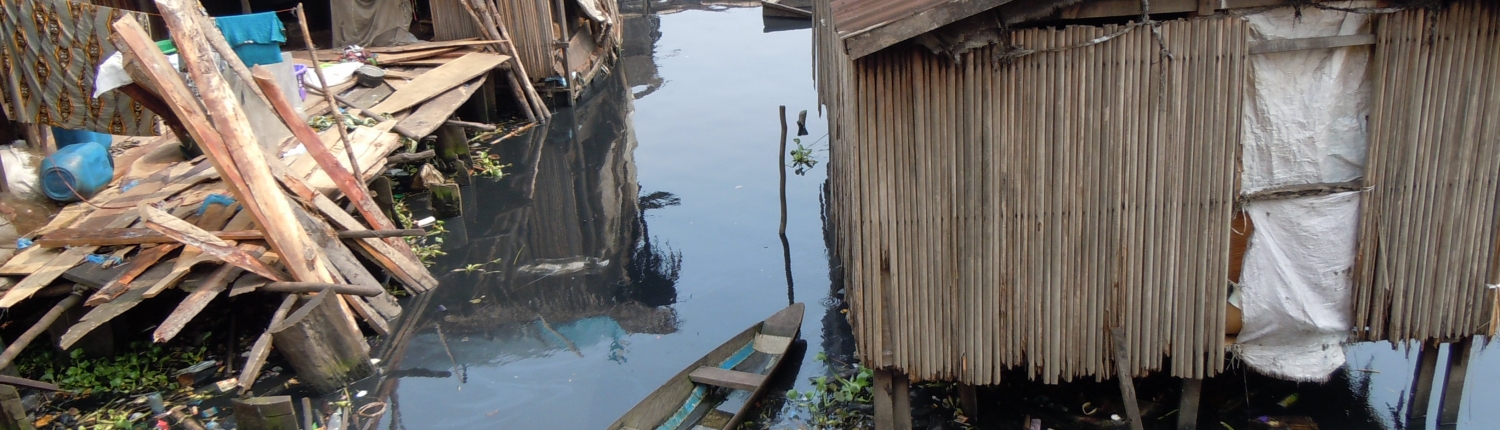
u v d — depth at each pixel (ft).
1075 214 19.74
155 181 34.50
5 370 26.17
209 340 30.37
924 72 18.39
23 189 32.37
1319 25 18.03
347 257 31.96
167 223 28.96
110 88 29.68
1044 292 20.62
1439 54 18.20
